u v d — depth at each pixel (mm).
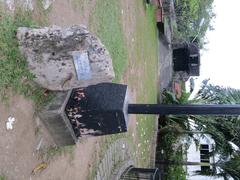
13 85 3621
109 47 7301
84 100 4289
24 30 3637
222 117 12148
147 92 11586
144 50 11477
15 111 3680
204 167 14289
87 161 5645
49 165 4379
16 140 3699
